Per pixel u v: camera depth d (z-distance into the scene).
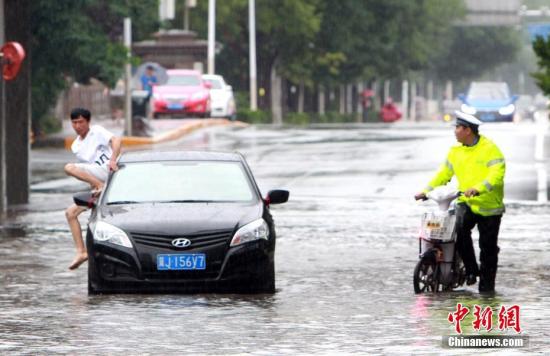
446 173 34.97
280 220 53.12
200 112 126.75
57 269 39.84
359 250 44.12
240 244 33.66
